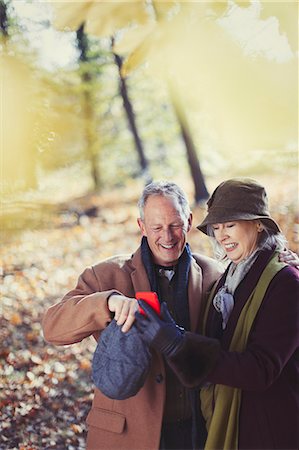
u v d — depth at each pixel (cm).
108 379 159
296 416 163
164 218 188
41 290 653
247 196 170
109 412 189
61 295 655
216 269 214
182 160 1372
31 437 351
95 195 1262
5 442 346
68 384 421
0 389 403
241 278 173
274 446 161
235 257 175
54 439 351
